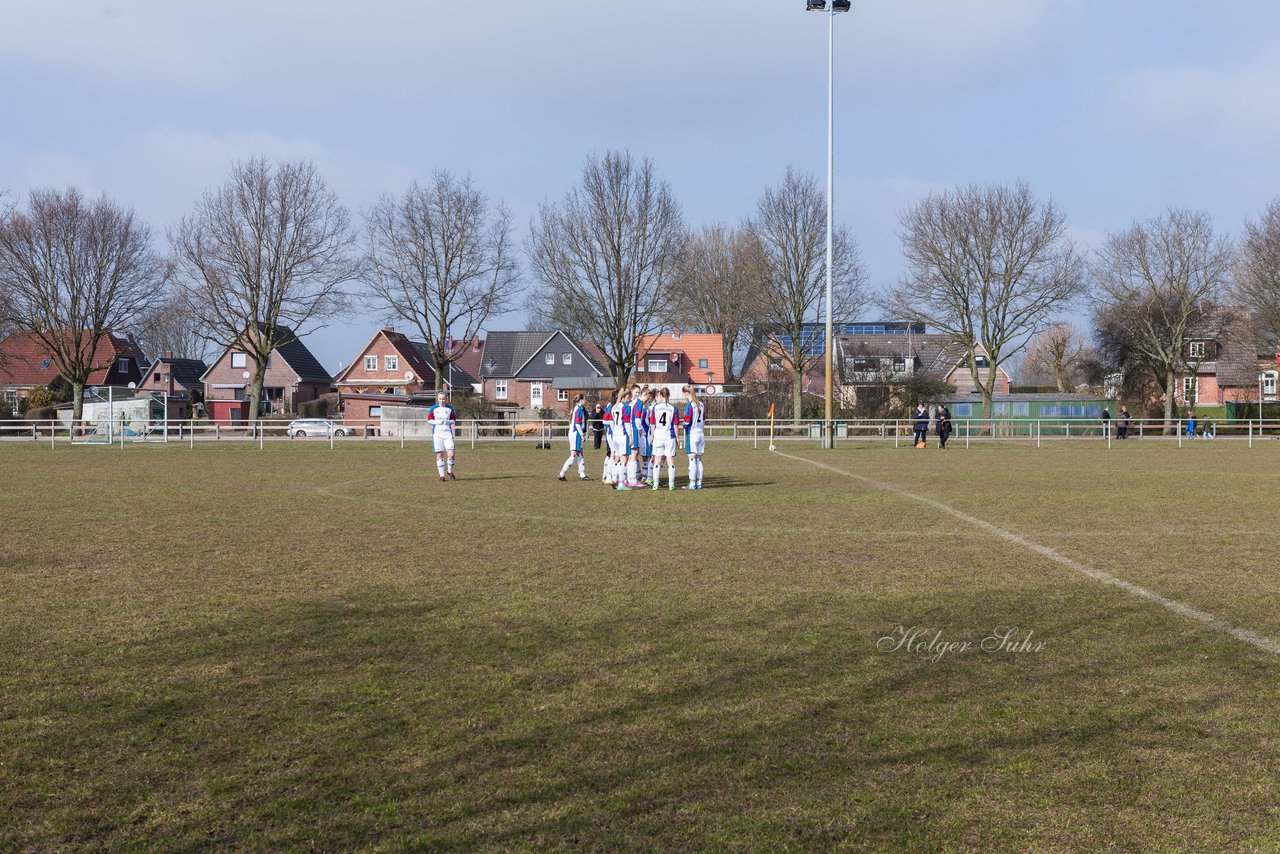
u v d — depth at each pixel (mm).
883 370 72000
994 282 63500
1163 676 6457
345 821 4379
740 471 26812
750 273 69250
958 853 4070
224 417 97938
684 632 7750
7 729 5527
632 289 60688
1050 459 32719
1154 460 31938
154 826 4344
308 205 61500
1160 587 9531
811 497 19047
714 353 95188
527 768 4949
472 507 17359
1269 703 5895
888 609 8570
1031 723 5559
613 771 4906
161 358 104938
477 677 6512
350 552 11977
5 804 4562
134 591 9477
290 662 6902
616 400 21656
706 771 4898
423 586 9719
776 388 72688
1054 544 12516
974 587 9586
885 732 5422
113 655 7098
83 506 17453
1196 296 64500
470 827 4316
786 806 4500
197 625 8023
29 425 52750
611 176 59812
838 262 65250
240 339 62469
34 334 65812
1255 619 8102
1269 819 4348
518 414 64375
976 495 19344
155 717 5727
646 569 10703
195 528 14352
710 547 12367
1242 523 14641
